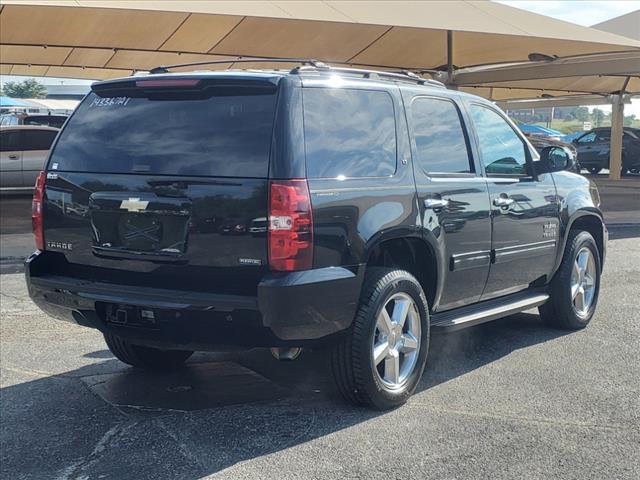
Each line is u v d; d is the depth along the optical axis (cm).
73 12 1362
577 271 686
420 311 502
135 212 452
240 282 425
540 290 662
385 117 494
